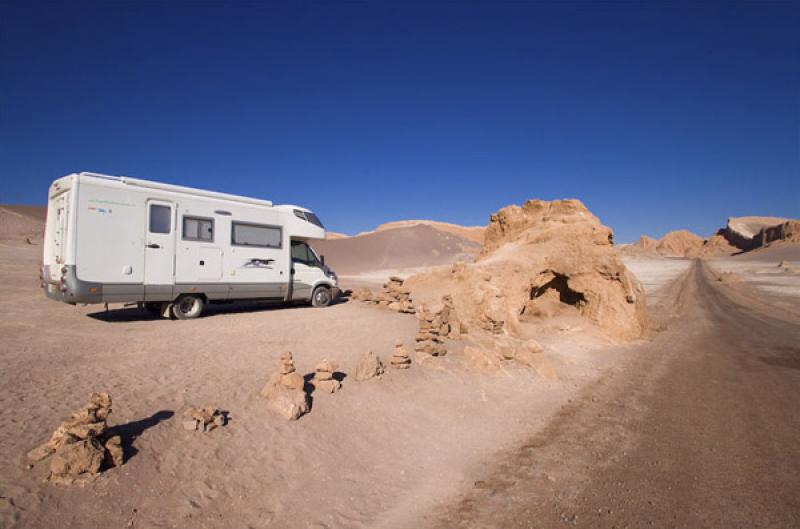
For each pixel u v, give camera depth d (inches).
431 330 393.7
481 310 498.3
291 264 583.2
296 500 177.0
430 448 237.6
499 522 175.8
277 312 553.3
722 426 298.4
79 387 235.1
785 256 3486.7
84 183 410.0
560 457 239.6
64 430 169.2
